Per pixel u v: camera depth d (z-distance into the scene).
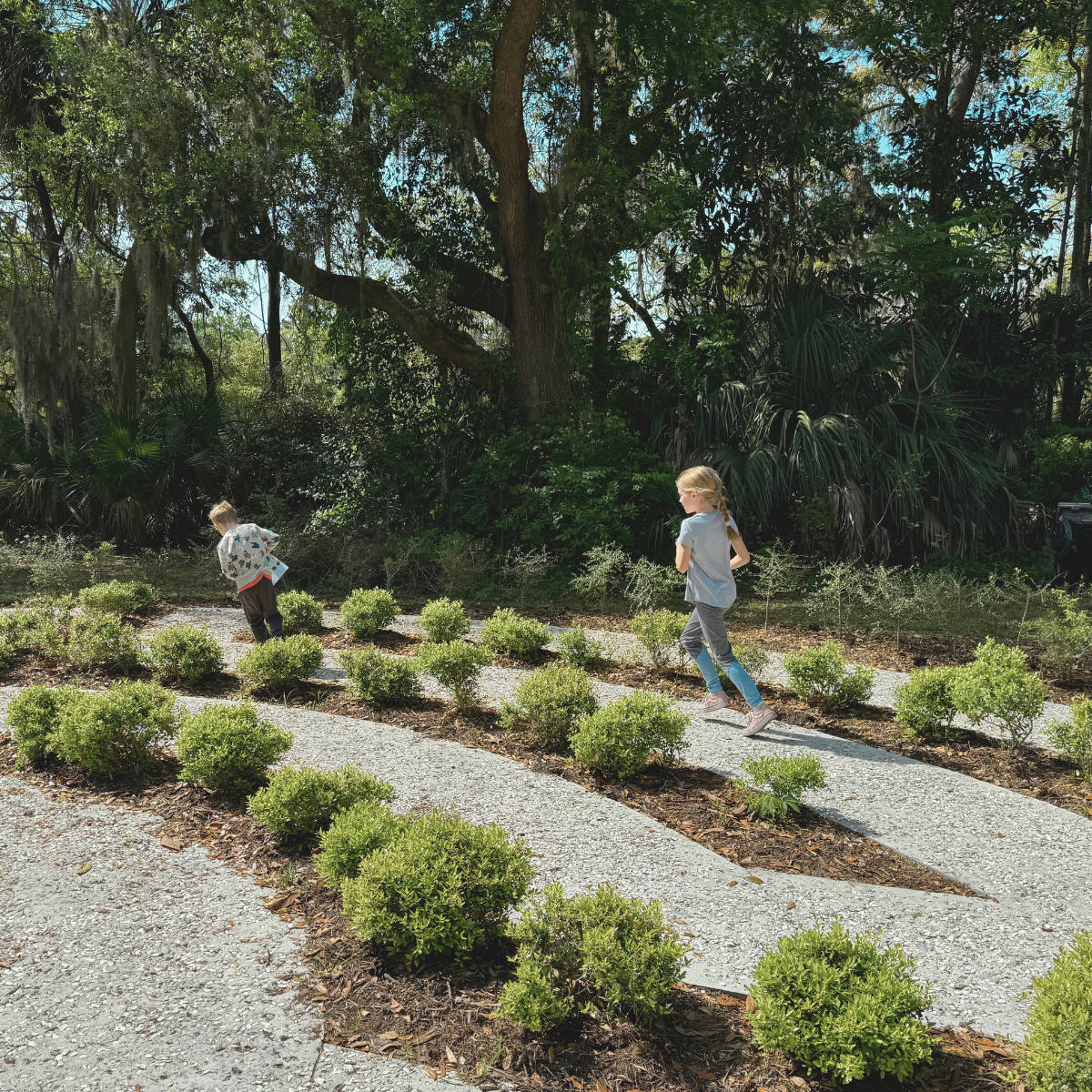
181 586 9.97
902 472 10.48
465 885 2.87
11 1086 2.22
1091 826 3.98
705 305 13.34
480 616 8.74
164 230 11.65
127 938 2.92
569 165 11.91
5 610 8.37
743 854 3.66
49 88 12.75
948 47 14.49
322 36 11.54
